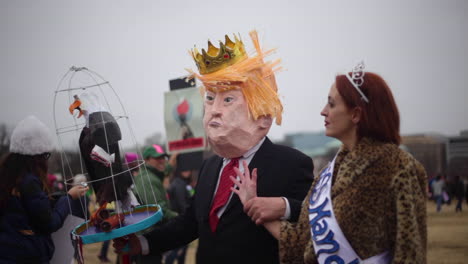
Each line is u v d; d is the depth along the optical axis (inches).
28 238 115.8
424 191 77.7
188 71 109.3
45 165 122.6
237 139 105.3
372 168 76.2
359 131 81.0
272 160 106.6
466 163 1630.2
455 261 260.2
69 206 118.1
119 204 108.4
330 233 77.6
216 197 108.6
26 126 118.2
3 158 118.8
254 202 93.4
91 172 104.1
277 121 109.1
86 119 104.0
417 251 71.6
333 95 84.0
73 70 107.1
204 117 109.9
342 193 77.8
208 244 106.6
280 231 88.0
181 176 238.4
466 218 544.4
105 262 293.1
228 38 109.1
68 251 128.6
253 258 100.9
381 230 75.2
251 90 105.3
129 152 192.9
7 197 115.3
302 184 104.6
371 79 80.7
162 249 115.7
